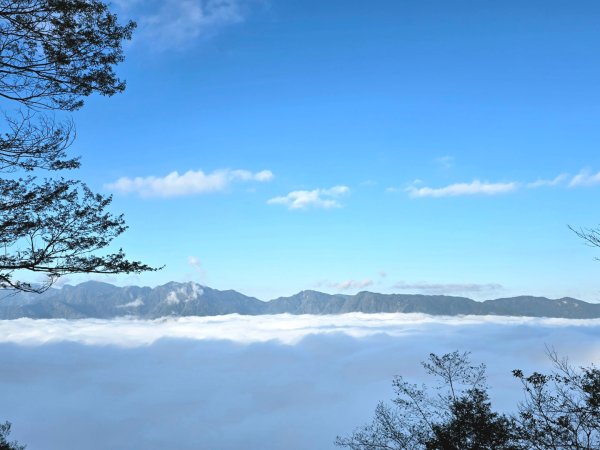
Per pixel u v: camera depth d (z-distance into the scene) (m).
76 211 7.64
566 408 8.57
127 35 7.87
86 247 7.70
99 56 7.75
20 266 7.14
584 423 8.30
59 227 7.43
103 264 7.80
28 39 7.05
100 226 7.84
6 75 6.92
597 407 8.05
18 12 6.65
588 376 8.40
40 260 7.29
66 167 7.72
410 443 11.46
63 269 7.55
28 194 7.27
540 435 8.62
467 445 9.93
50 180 7.59
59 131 7.36
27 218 7.29
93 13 7.42
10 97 6.99
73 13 7.24
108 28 7.57
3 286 7.16
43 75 7.31
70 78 7.51
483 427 9.74
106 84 7.78
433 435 10.98
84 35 7.32
